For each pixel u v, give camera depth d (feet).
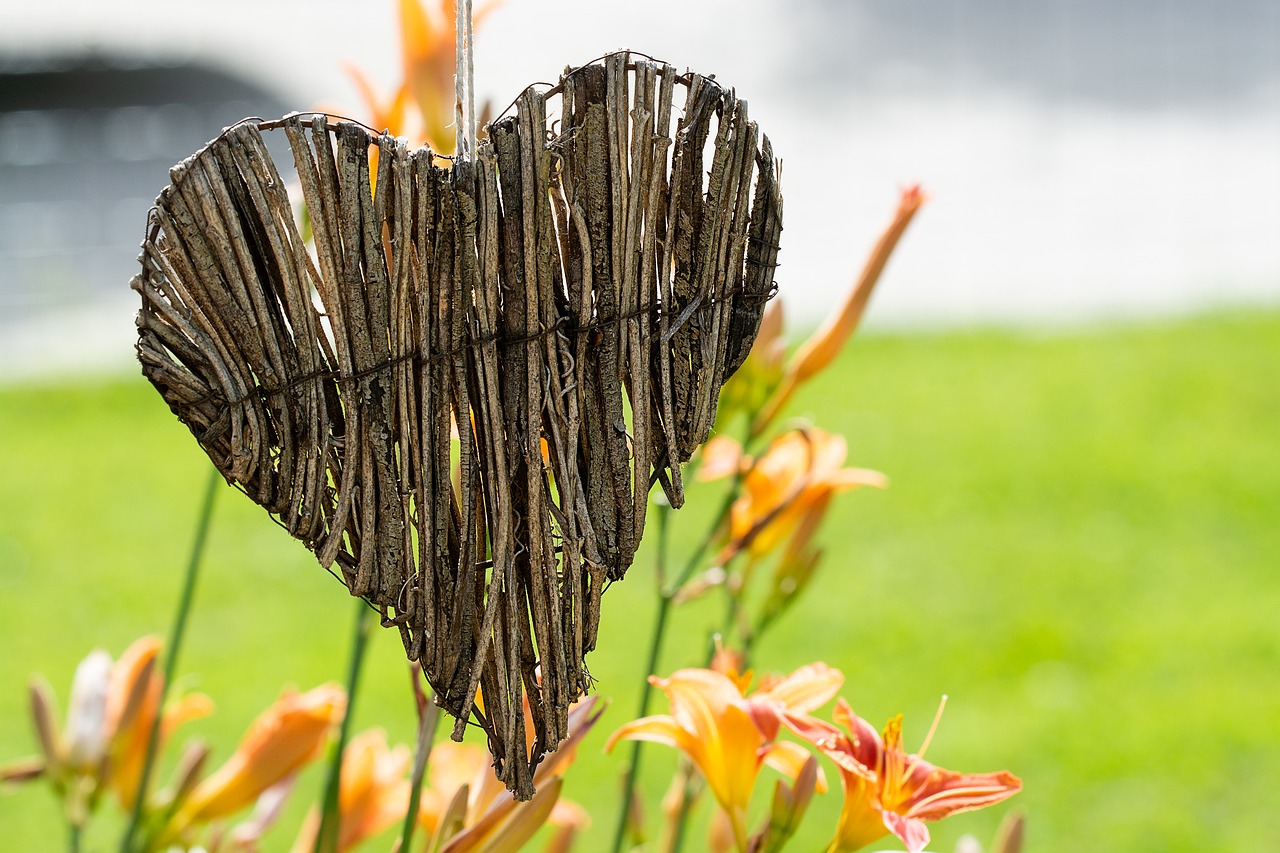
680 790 6.26
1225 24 62.59
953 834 11.50
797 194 39.37
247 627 15.79
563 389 5.44
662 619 6.21
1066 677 14.35
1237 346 27.27
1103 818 11.73
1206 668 14.51
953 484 20.65
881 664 14.67
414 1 5.97
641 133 5.42
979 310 31.14
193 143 42.45
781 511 6.19
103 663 6.37
